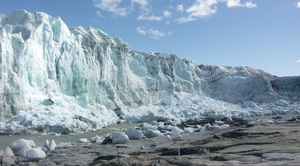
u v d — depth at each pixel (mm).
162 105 55094
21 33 38125
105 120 38500
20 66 33875
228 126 26859
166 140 19938
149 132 23219
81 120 33719
